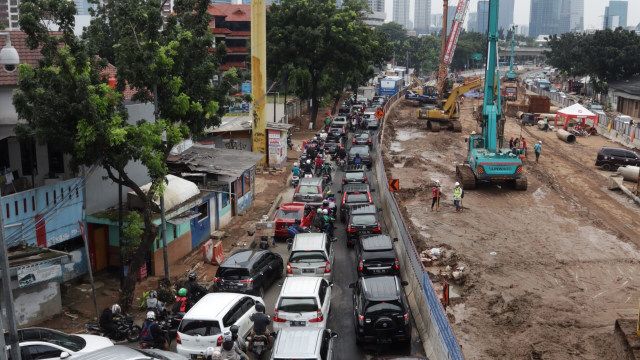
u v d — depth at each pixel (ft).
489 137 140.87
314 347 47.47
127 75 66.18
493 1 140.56
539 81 446.60
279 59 211.00
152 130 64.69
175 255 84.89
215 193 98.73
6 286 41.75
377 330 56.65
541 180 144.36
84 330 61.93
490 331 63.57
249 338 58.80
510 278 79.25
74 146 61.57
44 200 70.18
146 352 45.96
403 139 212.43
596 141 206.90
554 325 64.75
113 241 80.07
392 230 97.45
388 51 307.17
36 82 59.52
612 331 63.10
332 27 209.87
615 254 89.51
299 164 153.99
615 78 333.01
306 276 69.51
